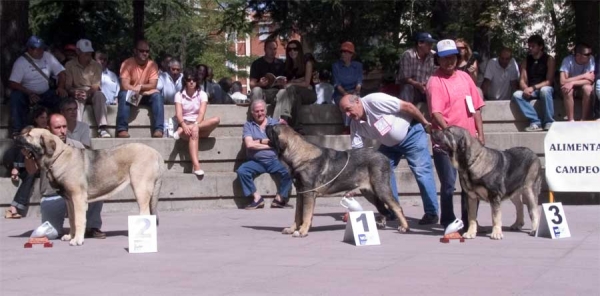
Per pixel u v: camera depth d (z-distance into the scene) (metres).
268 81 15.81
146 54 15.31
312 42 23.42
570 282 7.62
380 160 10.83
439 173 10.88
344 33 22.77
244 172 14.38
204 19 34.19
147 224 9.73
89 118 15.27
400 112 11.12
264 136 14.47
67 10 23.56
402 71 15.48
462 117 10.63
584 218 12.31
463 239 10.11
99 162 10.44
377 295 7.21
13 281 8.09
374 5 22.09
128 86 15.16
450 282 7.68
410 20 21.39
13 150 13.81
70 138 11.14
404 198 14.73
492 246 9.73
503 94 16.25
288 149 10.62
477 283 7.62
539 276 7.91
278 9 22.12
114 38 25.08
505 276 7.94
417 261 8.80
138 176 10.59
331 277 8.00
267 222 12.51
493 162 10.07
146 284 7.84
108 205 14.22
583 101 15.29
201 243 10.36
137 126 15.45
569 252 9.25
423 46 15.25
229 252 9.59
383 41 23.12
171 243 10.39
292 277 8.03
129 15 25.53
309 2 21.94
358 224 10.03
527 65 15.73
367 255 9.23
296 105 15.62
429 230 11.19
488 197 10.17
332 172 10.66
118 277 8.18
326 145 15.11
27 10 16.33
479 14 20.83
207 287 7.66
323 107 16.05
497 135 15.02
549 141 12.16
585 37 17.08
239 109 15.77
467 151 9.98
